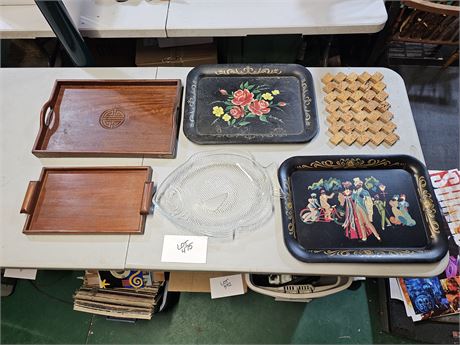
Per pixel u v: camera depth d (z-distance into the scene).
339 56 1.78
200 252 0.93
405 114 1.12
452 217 1.33
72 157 1.08
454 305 1.28
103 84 1.19
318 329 1.50
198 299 1.57
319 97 1.16
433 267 0.89
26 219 0.98
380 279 1.45
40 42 1.66
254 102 1.14
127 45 1.72
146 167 1.03
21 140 1.12
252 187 1.02
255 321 1.52
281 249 0.93
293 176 1.04
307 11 1.28
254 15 1.28
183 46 1.55
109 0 1.32
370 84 1.17
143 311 1.33
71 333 1.52
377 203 0.98
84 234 0.96
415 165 1.01
